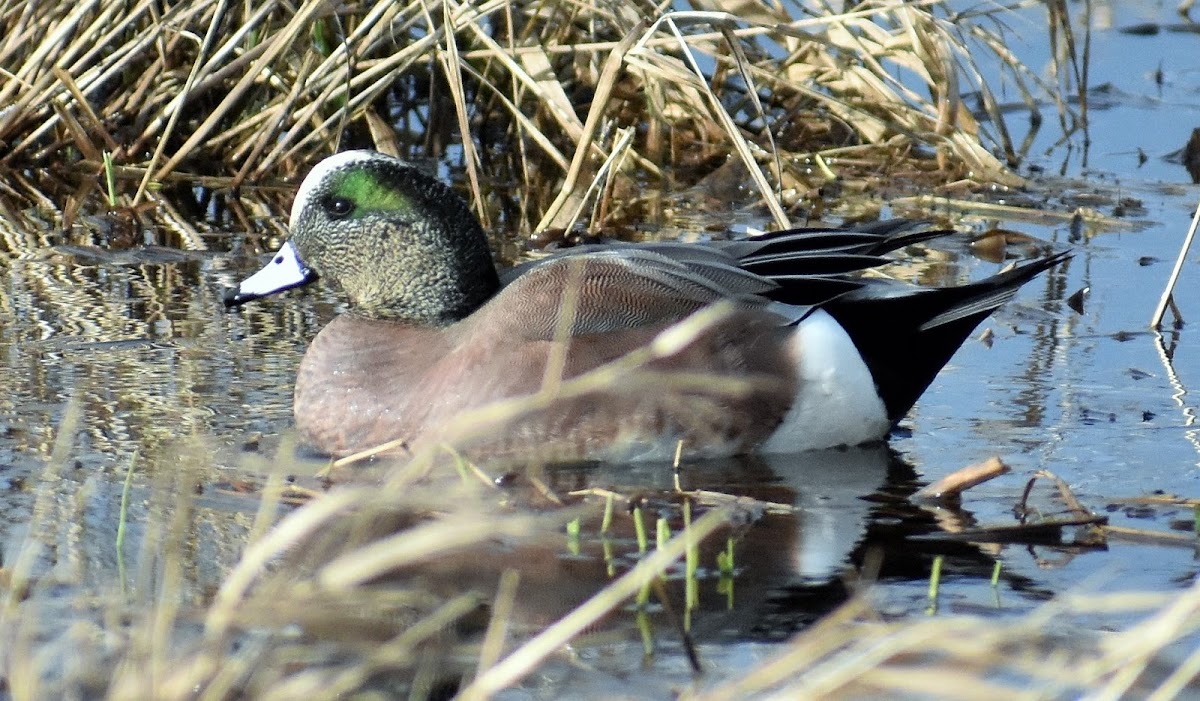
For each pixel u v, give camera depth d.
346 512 8.58
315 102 15.49
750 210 15.16
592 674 6.77
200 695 6.24
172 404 10.36
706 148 16.61
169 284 12.95
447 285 10.51
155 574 7.61
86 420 9.98
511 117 16.89
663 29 15.86
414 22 16.27
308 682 6.21
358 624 7.17
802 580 7.83
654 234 14.32
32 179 15.71
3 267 13.22
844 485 9.38
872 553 8.21
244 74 16.06
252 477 9.20
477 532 6.08
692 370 9.70
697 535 6.21
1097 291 12.96
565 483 9.41
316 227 10.67
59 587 7.41
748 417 9.84
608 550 8.16
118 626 6.92
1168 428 10.12
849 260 10.50
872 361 10.16
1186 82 18.66
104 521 8.34
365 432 9.92
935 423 10.38
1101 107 18.08
